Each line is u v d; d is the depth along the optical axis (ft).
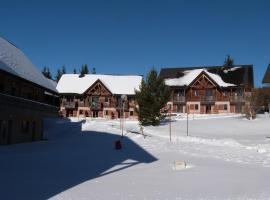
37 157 67.21
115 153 74.95
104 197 34.14
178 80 250.98
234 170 49.06
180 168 51.44
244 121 174.91
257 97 189.67
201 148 83.10
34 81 111.55
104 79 266.57
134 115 251.60
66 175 47.39
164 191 36.63
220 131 147.43
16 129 102.42
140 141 100.32
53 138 128.16
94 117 252.83
